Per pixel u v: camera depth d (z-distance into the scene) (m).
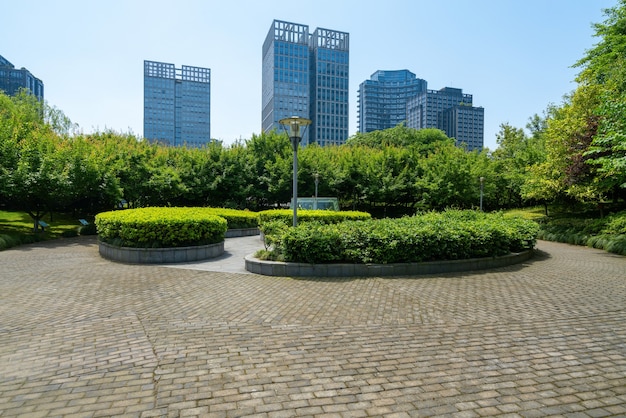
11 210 22.77
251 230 17.92
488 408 2.90
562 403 2.97
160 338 4.36
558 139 16.12
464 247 8.62
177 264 9.53
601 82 18.42
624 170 11.64
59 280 7.52
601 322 4.97
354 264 7.84
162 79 150.50
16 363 3.71
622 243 12.10
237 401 2.99
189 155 25.47
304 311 5.42
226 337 4.39
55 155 15.16
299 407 2.90
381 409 2.87
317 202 18.39
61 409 2.87
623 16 17.19
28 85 98.38
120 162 20.55
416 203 29.39
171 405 2.93
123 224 10.05
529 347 4.11
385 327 4.75
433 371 3.52
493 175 28.97
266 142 28.69
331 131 105.25
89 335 4.46
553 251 12.56
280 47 102.12
